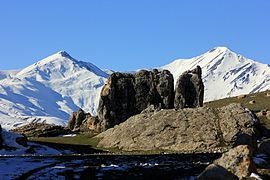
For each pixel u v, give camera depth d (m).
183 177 43.22
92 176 44.50
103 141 90.12
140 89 123.06
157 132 85.00
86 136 104.69
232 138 78.62
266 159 46.72
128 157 63.44
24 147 76.62
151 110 103.25
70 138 101.50
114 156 65.62
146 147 82.00
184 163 53.97
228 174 35.19
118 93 122.31
